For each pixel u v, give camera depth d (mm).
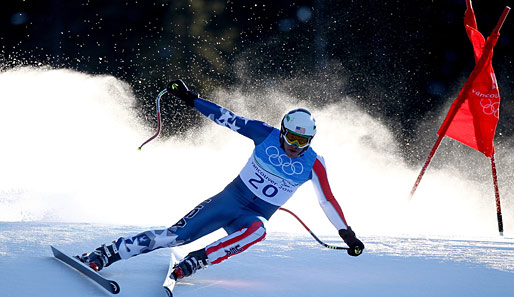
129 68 62281
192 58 62469
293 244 13359
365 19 64438
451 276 10898
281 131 10766
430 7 63375
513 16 60281
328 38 64250
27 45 62781
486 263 12094
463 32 62469
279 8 64750
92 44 63094
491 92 18797
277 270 11000
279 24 64625
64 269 9930
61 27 63312
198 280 10148
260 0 64438
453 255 12828
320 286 9977
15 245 11484
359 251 10875
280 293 9492
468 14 19156
